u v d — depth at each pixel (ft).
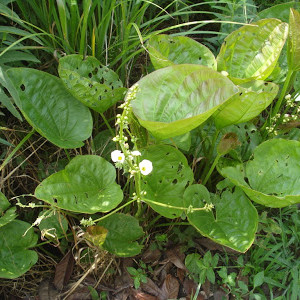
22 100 2.51
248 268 2.64
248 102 2.29
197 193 2.50
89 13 2.79
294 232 2.79
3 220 2.38
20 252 2.42
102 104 2.66
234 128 2.82
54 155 2.97
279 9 3.17
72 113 2.66
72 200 2.31
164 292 2.56
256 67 2.84
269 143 2.63
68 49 2.88
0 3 2.58
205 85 2.21
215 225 2.47
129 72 3.14
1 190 2.71
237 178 2.56
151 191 2.54
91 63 2.68
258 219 2.60
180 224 2.76
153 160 2.53
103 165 2.50
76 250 2.63
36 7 2.80
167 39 2.73
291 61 2.62
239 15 3.44
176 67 2.22
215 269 2.71
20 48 2.63
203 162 2.91
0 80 2.22
